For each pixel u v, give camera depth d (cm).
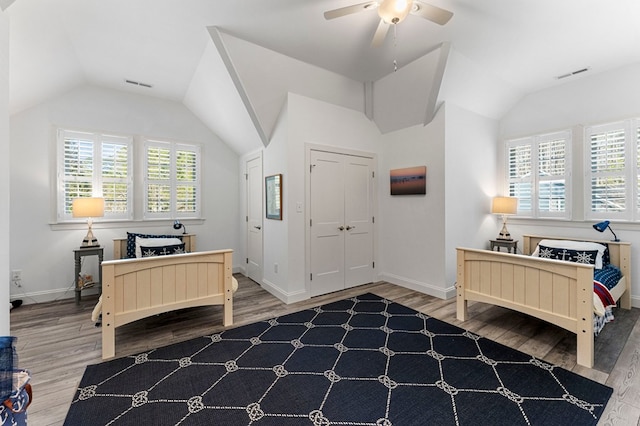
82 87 368
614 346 232
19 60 258
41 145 342
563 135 375
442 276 358
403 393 178
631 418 154
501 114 425
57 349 231
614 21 249
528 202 406
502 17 245
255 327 275
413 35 274
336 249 391
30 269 337
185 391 180
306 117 360
